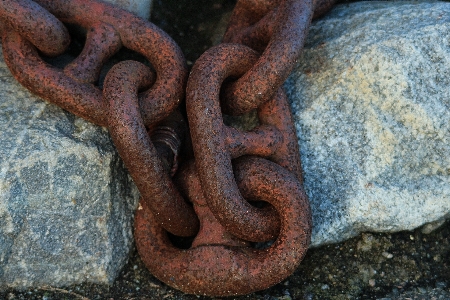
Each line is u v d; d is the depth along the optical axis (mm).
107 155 794
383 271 811
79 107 777
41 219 771
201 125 761
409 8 849
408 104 808
